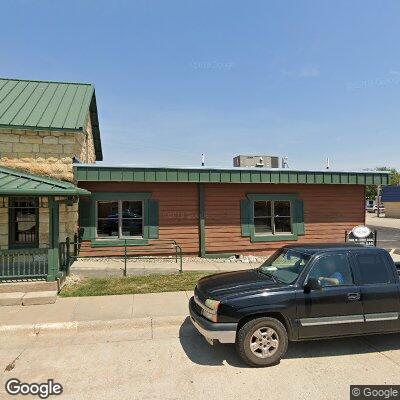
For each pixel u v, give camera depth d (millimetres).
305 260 5680
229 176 12781
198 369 4926
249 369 4922
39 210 10930
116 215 13008
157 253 13117
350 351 5539
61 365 5070
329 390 4344
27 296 7715
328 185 14664
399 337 6148
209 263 12547
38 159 11195
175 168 12312
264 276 5992
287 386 4441
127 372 4840
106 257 12727
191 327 6617
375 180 13906
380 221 41344
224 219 13719
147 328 6602
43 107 12422
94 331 6469
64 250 10359
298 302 5207
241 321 5117
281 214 14422
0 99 12562
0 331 6285
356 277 5574
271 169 13055
